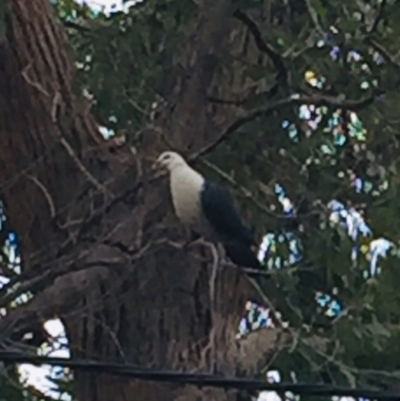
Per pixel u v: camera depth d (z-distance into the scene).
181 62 8.31
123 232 7.43
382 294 7.49
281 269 7.50
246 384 4.96
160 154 7.62
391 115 7.95
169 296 7.95
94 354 7.98
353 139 8.32
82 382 8.15
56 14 8.45
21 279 7.06
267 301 7.30
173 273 7.91
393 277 7.50
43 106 8.00
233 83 8.30
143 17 8.53
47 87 8.04
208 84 8.19
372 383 7.41
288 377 7.47
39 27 8.07
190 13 8.41
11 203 8.11
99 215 7.20
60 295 7.32
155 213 7.61
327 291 7.82
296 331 7.42
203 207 7.13
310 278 7.84
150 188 7.57
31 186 7.98
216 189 7.21
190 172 7.27
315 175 8.10
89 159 7.97
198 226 7.23
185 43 8.34
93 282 7.41
